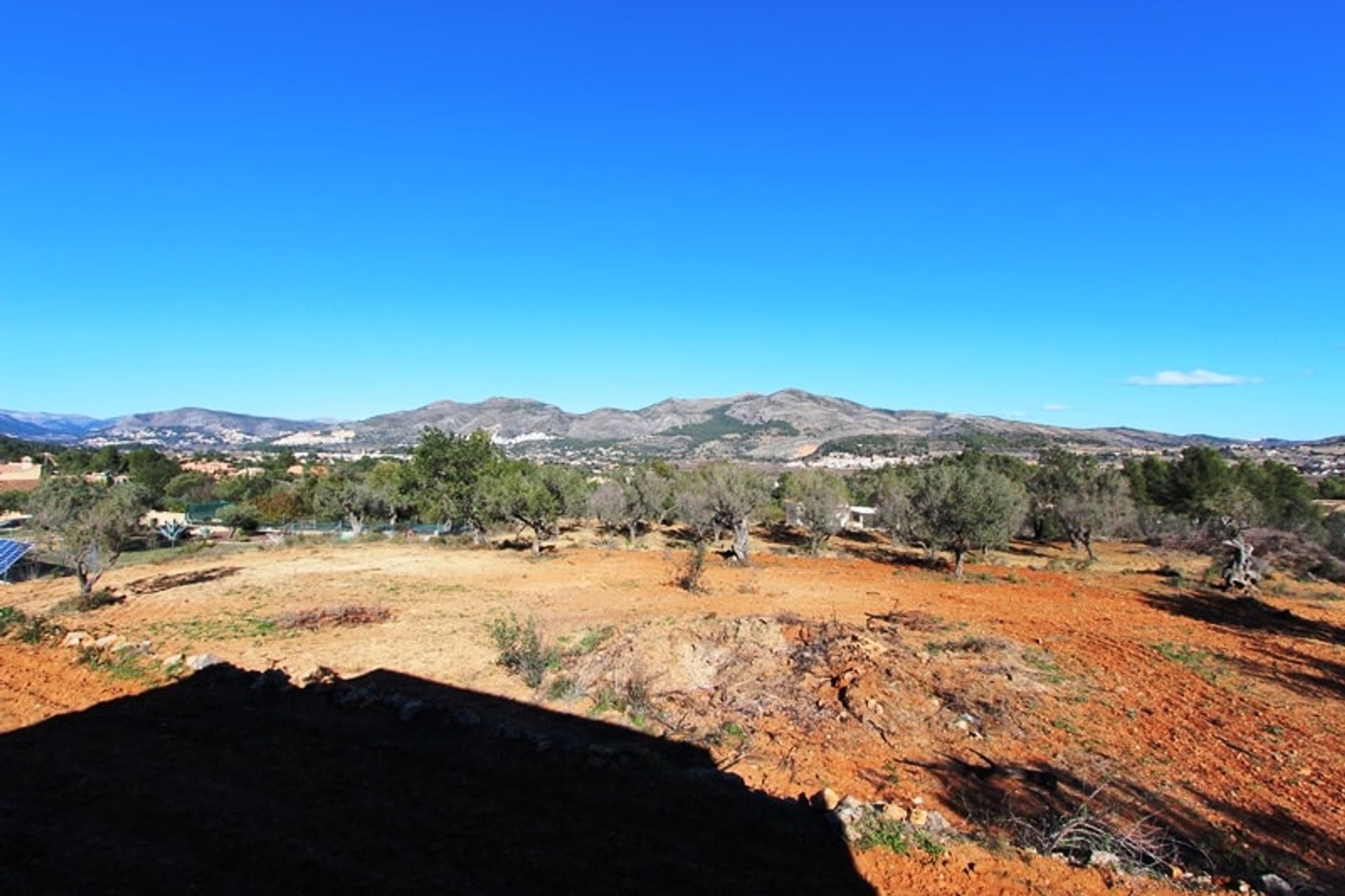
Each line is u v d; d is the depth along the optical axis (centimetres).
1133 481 5853
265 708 1225
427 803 880
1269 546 3462
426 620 2073
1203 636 2034
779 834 825
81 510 2392
